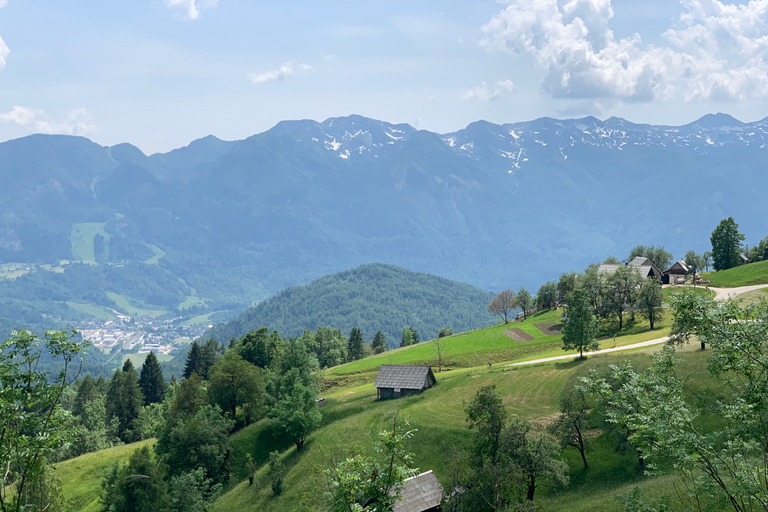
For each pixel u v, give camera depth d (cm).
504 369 10519
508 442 5328
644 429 2492
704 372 6944
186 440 9031
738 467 2359
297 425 9081
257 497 7962
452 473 5091
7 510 2400
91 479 9688
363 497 2616
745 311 2475
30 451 2352
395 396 10581
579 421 6469
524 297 19312
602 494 5612
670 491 4738
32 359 2428
